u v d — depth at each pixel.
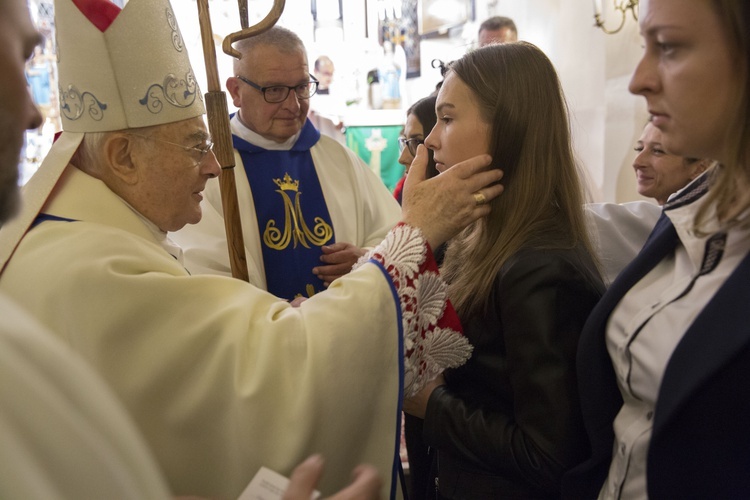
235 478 1.31
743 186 0.89
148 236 1.55
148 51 1.50
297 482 0.93
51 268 1.38
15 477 0.50
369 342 1.37
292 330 1.34
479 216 1.46
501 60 1.50
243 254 1.73
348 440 1.35
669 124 0.93
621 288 1.15
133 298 1.35
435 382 1.53
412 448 1.81
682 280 1.05
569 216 1.45
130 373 1.33
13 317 0.58
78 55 1.50
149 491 0.60
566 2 3.74
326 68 4.33
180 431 1.34
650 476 0.96
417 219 1.47
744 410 0.88
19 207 0.71
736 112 0.85
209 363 1.35
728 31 0.84
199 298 1.39
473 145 1.50
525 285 1.28
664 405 0.93
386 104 4.47
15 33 0.68
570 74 3.75
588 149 3.68
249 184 2.54
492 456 1.31
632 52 3.47
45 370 0.57
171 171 1.54
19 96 0.68
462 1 4.40
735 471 0.89
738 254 0.98
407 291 1.41
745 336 0.85
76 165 1.58
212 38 1.67
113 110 1.50
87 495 0.54
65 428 0.54
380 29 4.55
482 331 1.41
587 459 1.26
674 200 1.14
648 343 1.04
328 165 2.71
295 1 4.31
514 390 1.29
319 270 2.47
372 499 0.96
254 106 2.53
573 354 1.26
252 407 1.29
